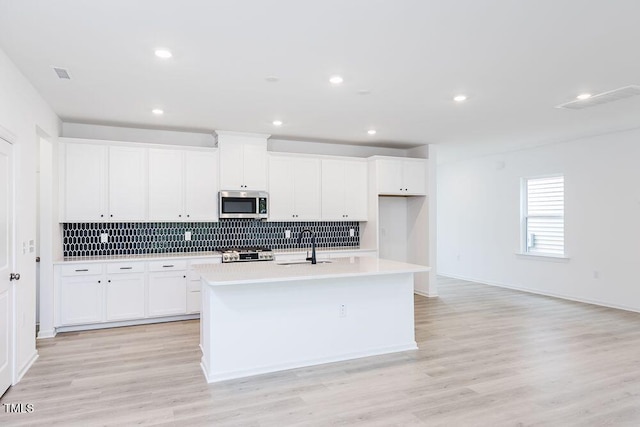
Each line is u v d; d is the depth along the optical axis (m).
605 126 5.37
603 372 3.38
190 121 4.99
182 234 5.55
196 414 2.67
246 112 4.59
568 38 2.76
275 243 6.11
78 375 3.33
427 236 6.67
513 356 3.77
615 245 5.74
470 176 8.21
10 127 3.05
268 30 2.62
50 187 4.43
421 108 4.45
